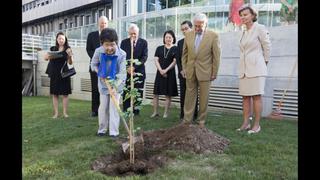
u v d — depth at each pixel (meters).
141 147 3.88
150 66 10.08
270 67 7.04
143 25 11.27
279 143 4.30
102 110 4.88
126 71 4.66
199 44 5.19
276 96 6.96
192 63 5.25
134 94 3.57
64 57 6.71
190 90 5.36
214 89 8.26
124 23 11.94
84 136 4.88
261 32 4.89
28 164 3.60
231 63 7.95
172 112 7.61
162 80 6.66
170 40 6.65
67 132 5.18
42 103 10.72
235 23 8.59
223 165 3.49
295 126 5.59
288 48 6.75
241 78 5.04
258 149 4.02
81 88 13.59
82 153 3.94
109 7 26.11
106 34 4.54
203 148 3.96
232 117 6.70
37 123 6.11
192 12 9.95
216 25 9.25
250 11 4.92
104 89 4.82
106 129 4.98
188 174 3.24
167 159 3.67
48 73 6.84
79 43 15.98
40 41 17.47
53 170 3.42
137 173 3.35
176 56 6.27
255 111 5.02
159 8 16.09
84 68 13.46
